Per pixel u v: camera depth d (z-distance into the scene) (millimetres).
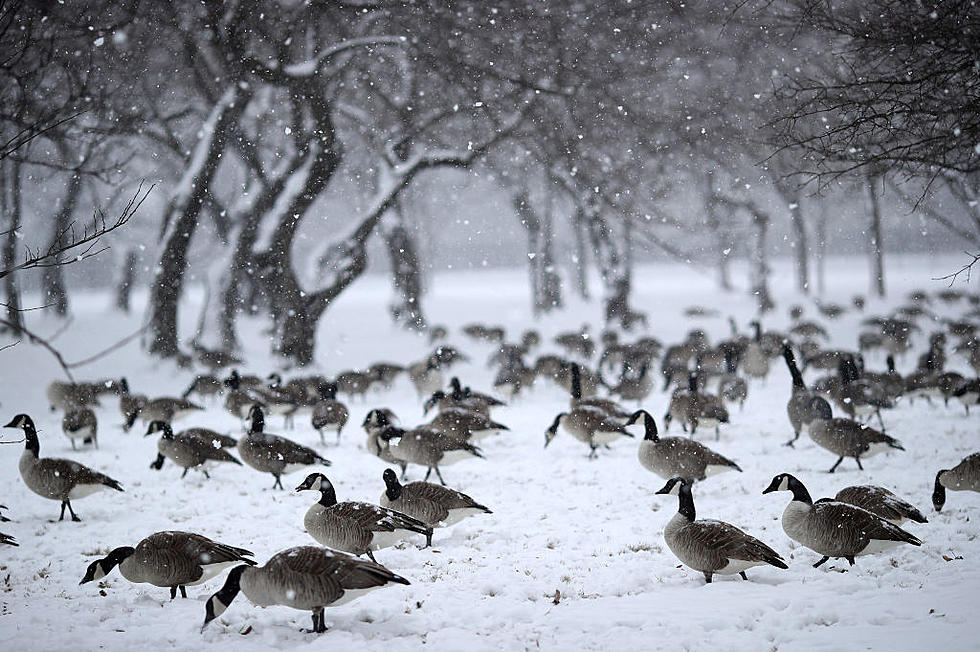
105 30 15430
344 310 47312
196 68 30391
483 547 10945
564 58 28859
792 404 16531
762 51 26531
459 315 47219
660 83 31484
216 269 33844
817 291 53125
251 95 29406
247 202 33562
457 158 30859
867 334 32125
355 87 37719
